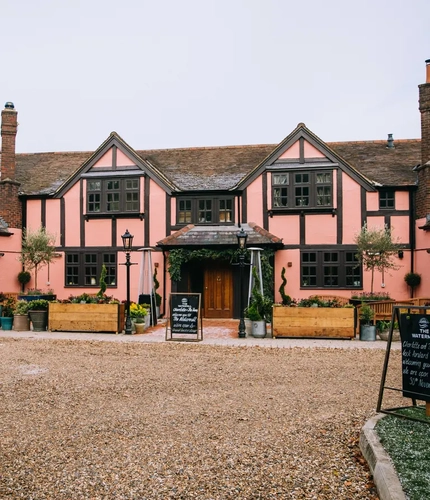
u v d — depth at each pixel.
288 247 18.25
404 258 17.58
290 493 3.90
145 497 3.90
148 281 17.64
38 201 19.77
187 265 18.19
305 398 6.90
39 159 22.64
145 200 19.09
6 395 7.09
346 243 17.91
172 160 21.09
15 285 19.31
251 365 9.53
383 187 17.67
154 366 9.41
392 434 4.78
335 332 13.09
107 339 13.08
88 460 4.64
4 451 4.88
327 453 4.70
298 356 10.59
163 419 5.94
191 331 12.86
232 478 4.20
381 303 13.77
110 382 7.96
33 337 13.30
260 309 13.89
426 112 17.33
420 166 17.14
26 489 4.04
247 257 17.22
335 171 18.05
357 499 3.77
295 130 18.44
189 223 18.88
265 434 5.31
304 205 18.25
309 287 18.03
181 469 4.41
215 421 5.84
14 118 19.53
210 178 19.42
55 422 5.83
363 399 6.84
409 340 5.46
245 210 18.56
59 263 19.52
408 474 3.80
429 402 5.26
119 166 19.41
